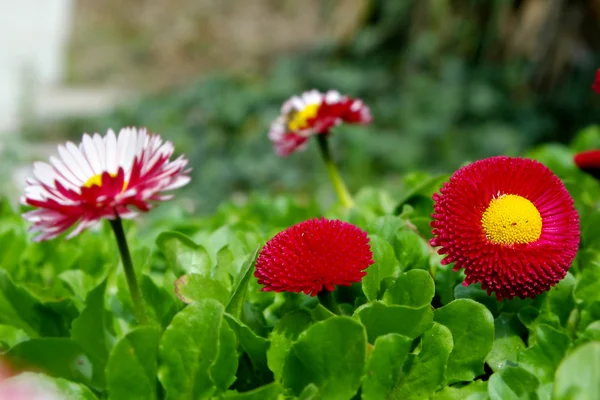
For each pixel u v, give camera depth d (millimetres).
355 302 346
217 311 312
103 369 340
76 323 334
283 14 2594
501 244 325
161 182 306
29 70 2008
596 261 376
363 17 1505
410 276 331
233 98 1539
